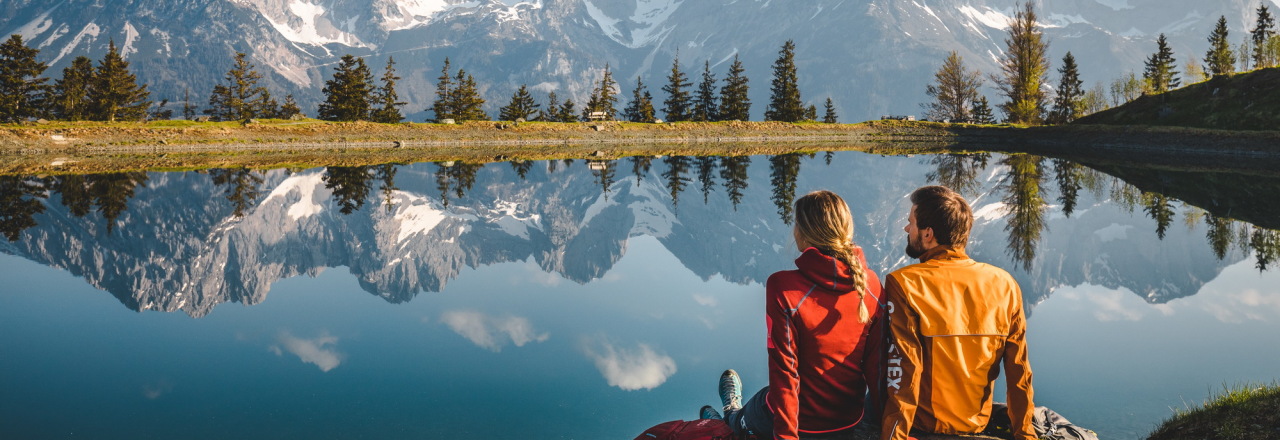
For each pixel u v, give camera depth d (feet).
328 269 41.06
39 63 209.87
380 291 33.68
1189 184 92.02
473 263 41.34
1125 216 63.87
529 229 68.08
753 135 251.60
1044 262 43.09
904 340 10.80
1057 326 26.05
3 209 63.16
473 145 218.18
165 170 114.21
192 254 48.08
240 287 35.37
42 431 17.01
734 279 36.52
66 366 22.25
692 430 13.69
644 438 13.92
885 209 76.54
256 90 258.57
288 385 20.34
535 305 30.91
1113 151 180.24
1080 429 13.21
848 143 235.20
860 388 11.53
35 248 46.29
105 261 43.60
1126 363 21.34
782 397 10.50
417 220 70.03
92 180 94.48
